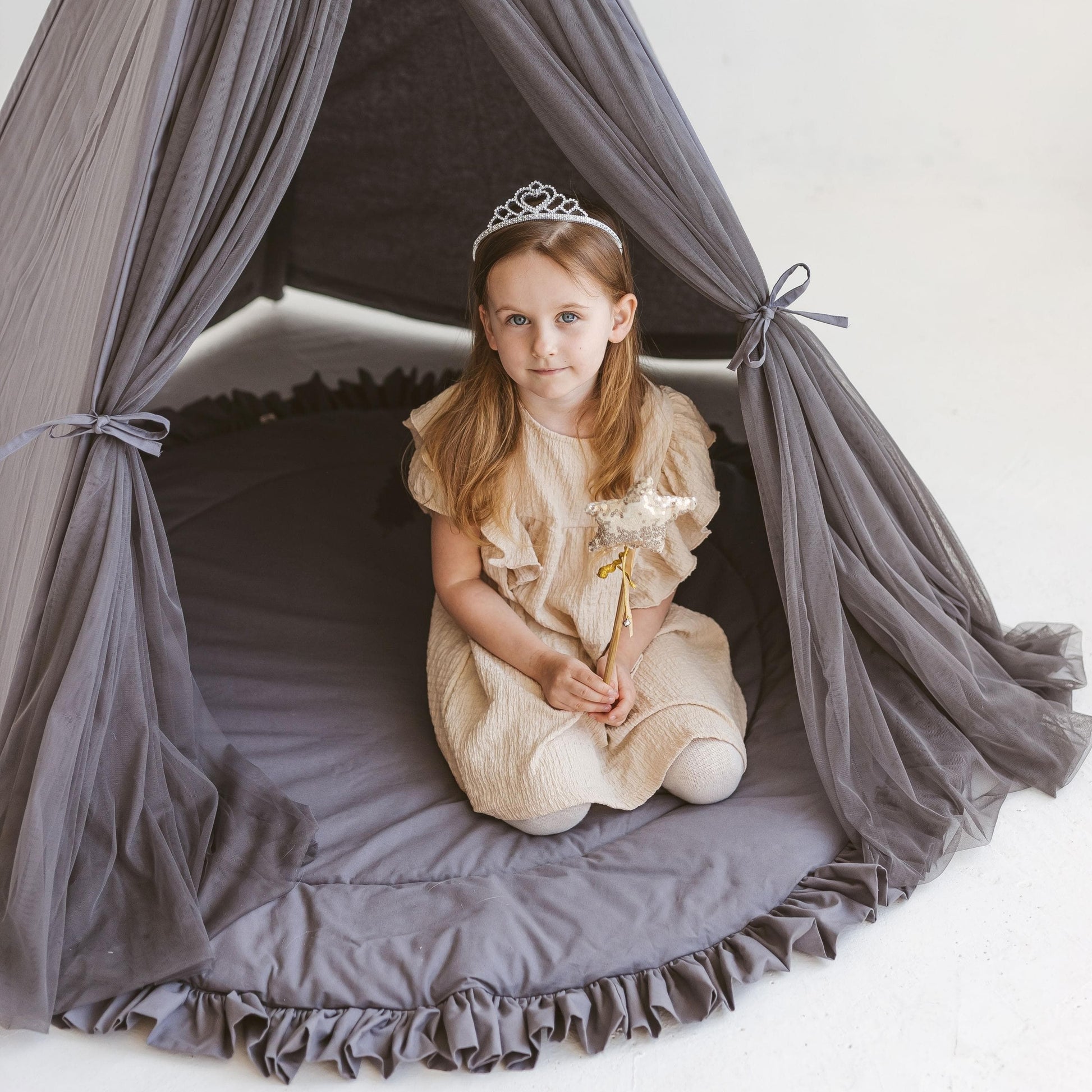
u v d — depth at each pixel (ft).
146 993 4.89
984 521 8.01
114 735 5.01
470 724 5.78
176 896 5.03
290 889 5.26
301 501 7.99
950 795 5.64
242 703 6.33
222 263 4.68
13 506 5.69
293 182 9.14
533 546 5.90
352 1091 4.66
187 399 9.25
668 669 5.85
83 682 4.72
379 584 7.32
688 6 12.98
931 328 10.49
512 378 5.59
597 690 5.50
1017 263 11.51
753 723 6.20
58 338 5.26
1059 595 7.27
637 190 4.97
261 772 5.66
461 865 5.43
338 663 6.66
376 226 9.30
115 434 4.65
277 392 9.25
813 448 5.55
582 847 5.55
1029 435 8.95
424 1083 4.69
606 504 5.03
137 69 4.80
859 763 5.65
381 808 5.75
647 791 5.65
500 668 5.81
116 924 5.06
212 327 9.96
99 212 4.95
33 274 6.01
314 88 4.53
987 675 6.23
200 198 4.47
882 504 5.79
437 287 9.52
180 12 4.25
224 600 7.09
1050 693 6.33
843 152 13.32
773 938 5.08
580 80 4.87
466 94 8.07
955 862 5.58
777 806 5.62
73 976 4.94
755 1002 4.96
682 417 5.92
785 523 5.36
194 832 5.33
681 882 5.24
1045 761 5.93
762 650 6.66
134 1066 4.78
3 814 4.89
